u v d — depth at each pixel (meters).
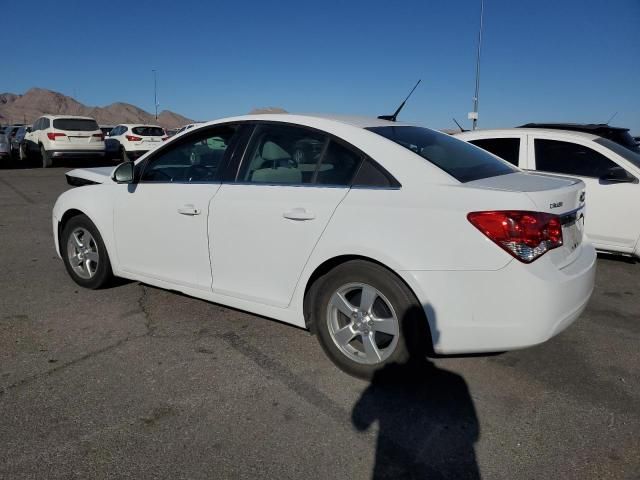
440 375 3.31
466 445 2.62
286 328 3.97
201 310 4.30
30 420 2.75
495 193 2.81
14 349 3.56
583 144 5.95
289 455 2.52
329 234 3.12
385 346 3.24
